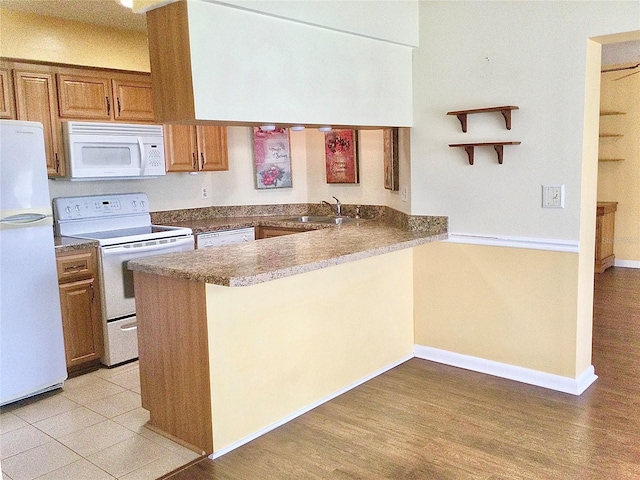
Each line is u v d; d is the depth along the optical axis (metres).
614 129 6.41
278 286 2.78
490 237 3.27
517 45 3.04
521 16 3.00
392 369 3.54
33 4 3.59
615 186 6.50
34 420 2.99
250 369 2.67
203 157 4.84
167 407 2.73
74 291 3.60
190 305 2.50
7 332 3.13
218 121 2.50
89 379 3.58
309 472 2.38
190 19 2.28
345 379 3.22
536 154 3.04
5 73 3.55
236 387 2.61
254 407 2.71
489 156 3.21
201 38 2.33
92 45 4.15
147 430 2.83
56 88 3.82
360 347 3.31
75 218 4.14
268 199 5.32
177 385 2.64
